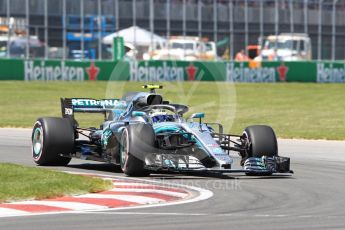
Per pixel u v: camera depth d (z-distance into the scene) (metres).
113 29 157.75
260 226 28.81
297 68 167.50
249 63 162.88
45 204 33.53
